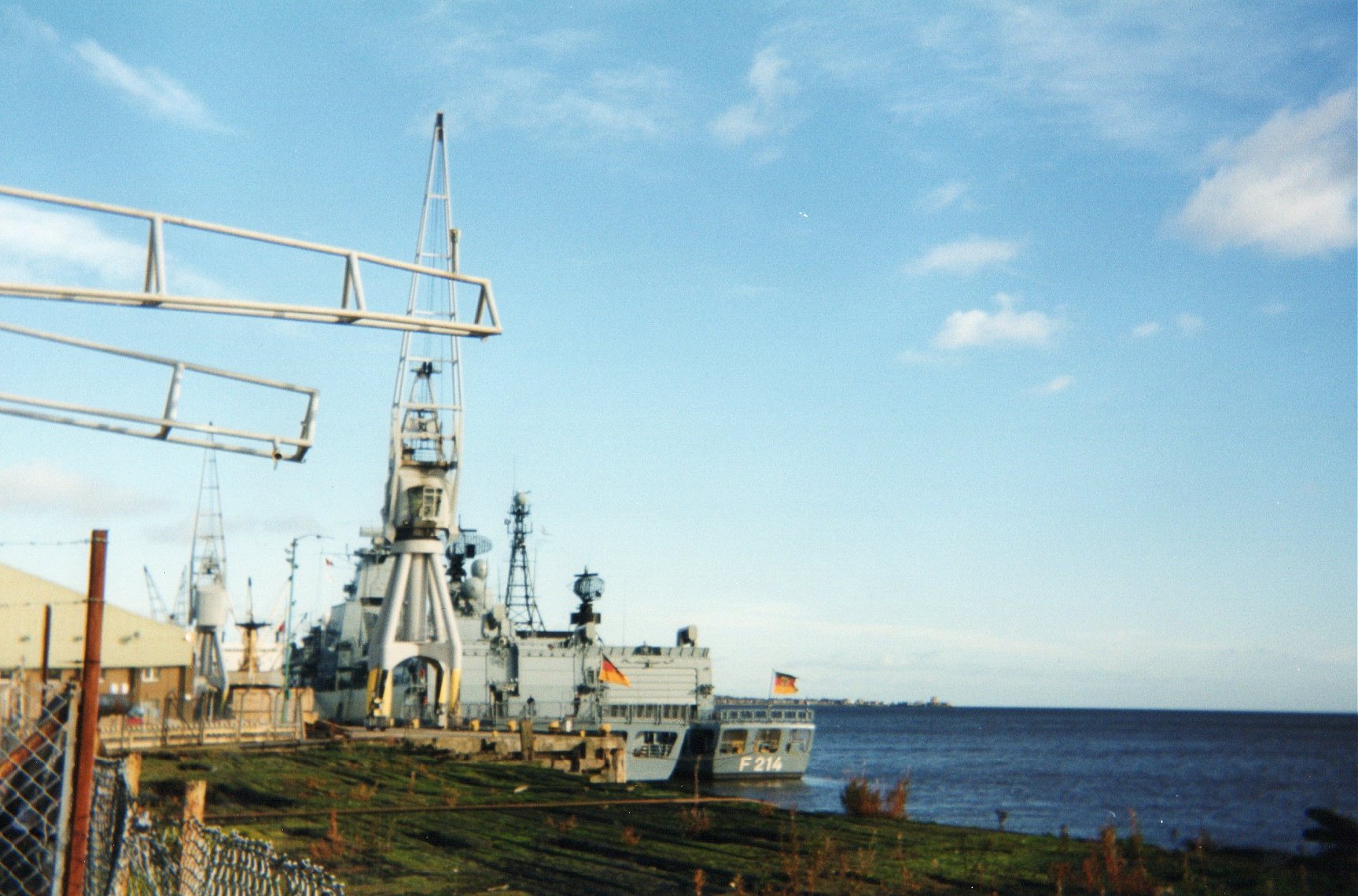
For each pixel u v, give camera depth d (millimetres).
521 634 83125
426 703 71812
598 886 17391
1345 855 19344
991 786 109062
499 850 20656
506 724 69875
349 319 12055
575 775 37281
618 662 77500
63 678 18766
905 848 21031
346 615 82250
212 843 11812
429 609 73125
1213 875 18469
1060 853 20531
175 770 33812
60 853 11031
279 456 13086
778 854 20562
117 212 11289
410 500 69688
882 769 137000
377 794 29781
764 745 77875
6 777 11625
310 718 59531
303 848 20484
